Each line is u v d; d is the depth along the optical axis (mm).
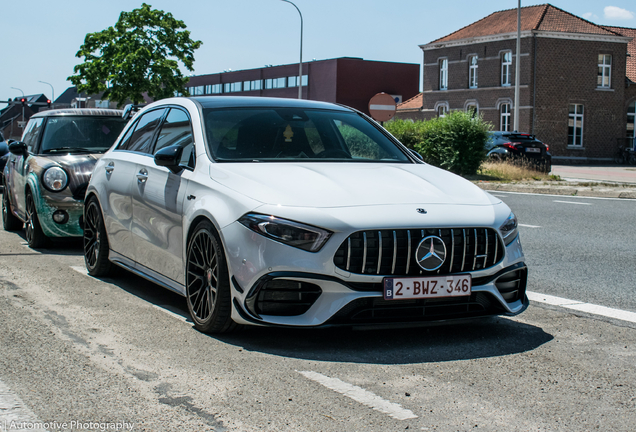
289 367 3555
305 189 3967
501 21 42438
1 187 13516
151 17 43531
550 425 2844
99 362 3607
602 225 9828
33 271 6176
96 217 5918
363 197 3932
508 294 4113
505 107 41250
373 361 3674
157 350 3824
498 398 3148
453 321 3887
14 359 3646
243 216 3848
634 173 26625
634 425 2855
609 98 40750
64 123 8188
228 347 3895
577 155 40281
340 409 2990
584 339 4156
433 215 3863
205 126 4797
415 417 2912
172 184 4641
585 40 39938
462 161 19578
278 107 5273
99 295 5227
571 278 6121
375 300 3734
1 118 117812
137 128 5797
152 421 2840
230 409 2977
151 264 4957
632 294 5469
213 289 4074
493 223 3982
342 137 5105
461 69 43750
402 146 5359
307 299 3734
